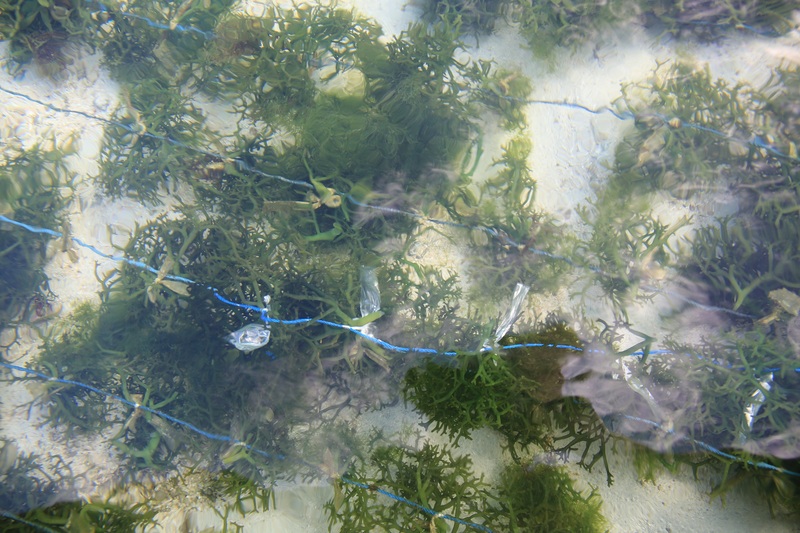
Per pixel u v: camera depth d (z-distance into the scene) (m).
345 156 1.42
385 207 1.42
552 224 1.43
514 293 1.37
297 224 1.42
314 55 1.47
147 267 1.40
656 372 1.38
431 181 1.43
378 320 1.38
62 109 1.48
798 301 1.36
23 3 1.45
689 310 1.41
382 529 1.37
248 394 1.38
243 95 1.50
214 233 1.42
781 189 1.42
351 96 1.46
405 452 1.38
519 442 1.39
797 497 1.33
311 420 1.38
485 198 1.45
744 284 1.39
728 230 1.43
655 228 1.41
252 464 1.36
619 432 1.36
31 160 1.44
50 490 1.38
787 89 1.47
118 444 1.35
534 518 1.34
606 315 1.41
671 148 1.43
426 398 1.36
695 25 1.48
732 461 1.34
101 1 1.48
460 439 1.39
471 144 1.45
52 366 1.39
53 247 1.43
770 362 1.35
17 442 1.39
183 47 1.49
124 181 1.44
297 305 1.40
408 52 1.46
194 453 1.38
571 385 1.35
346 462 1.37
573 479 1.37
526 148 1.46
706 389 1.36
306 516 1.37
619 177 1.45
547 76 1.49
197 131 1.46
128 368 1.39
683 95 1.47
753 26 1.48
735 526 1.35
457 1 1.49
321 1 1.53
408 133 1.42
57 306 1.42
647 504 1.37
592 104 1.47
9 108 1.48
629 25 1.49
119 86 1.49
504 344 1.37
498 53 1.50
